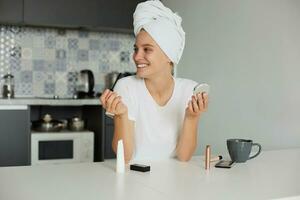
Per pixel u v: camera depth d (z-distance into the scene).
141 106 1.43
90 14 3.53
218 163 1.26
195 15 3.18
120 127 1.33
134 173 1.13
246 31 2.50
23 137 3.14
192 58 3.23
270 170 1.20
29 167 1.19
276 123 2.21
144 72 1.34
